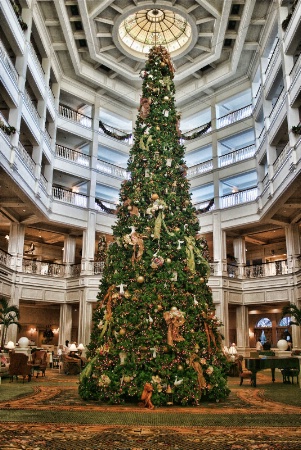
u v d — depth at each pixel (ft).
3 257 59.26
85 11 51.78
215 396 24.35
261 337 75.00
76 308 73.31
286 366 34.53
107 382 22.33
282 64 49.24
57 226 67.62
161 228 25.95
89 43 59.41
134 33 61.77
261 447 13.93
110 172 74.23
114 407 21.57
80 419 18.33
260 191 61.98
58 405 22.16
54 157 65.82
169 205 27.09
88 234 67.00
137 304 23.86
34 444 13.97
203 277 26.71
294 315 49.52
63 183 73.05
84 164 70.95
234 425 17.42
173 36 62.49
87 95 72.64
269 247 77.05
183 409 21.25
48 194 61.72
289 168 44.60
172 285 24.36
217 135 70.85
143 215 26.81
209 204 68.74
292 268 58.75
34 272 65.10
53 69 64.08
